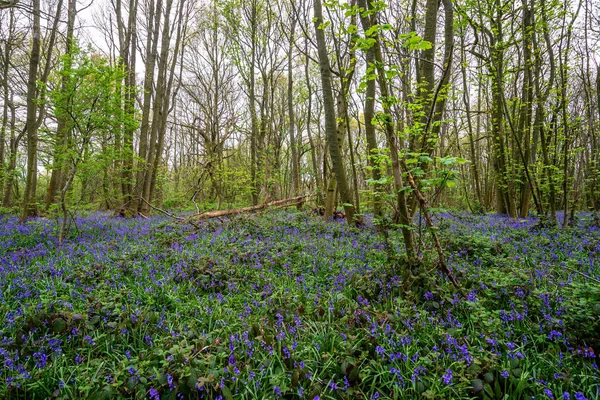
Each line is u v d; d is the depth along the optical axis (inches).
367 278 188.2
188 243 312.8
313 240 313.4
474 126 1005.8
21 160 924.0
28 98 433.7
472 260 240.1
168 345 129.4
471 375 113.7
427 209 181.2
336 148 403.2
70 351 131.7
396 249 258.4
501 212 636.1
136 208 614.9
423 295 169.8
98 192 532.7
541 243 276.4
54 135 363.3
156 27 646.5
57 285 194.7
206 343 135.8
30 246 308.7
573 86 594.6
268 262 237.9
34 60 432.5
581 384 113.3
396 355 121.7
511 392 108.6
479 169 1106.1
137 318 148.4
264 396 108.9
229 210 538.0
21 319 149.3
